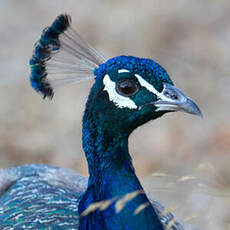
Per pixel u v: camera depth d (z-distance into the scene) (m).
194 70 20.97
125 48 21.48
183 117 19.27
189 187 15.75
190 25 22.88
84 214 8.48
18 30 24.77
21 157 19.31
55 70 10.24
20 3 26.62
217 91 20.09
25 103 20.88
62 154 19.14
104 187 9.21
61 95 20.45
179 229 11.47
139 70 8.93
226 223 14.20
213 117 19.19
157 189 11.54
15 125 20.36
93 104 9.30
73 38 9.61
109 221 8.96
